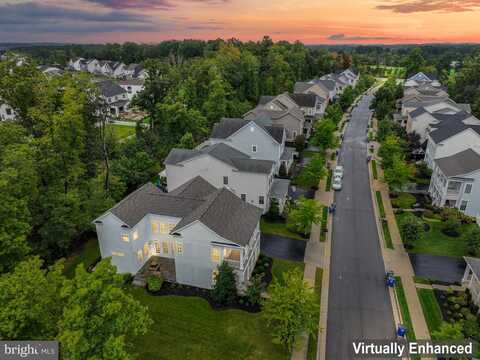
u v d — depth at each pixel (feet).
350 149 211.20
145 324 63.57
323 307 89.35
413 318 85.81
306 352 76.69
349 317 86.33
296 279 78.33
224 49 387.75
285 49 431.84
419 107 226.17
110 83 297.12
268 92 318.65
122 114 285.64
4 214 83.66
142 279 98.63
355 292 94.79
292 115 206.49
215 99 229.04
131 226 94.43
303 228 119.75
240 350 76.74
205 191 116.67
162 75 220.23
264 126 166.61
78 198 111.65
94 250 115.14
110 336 55.67
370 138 230.07
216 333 81.05
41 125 116.47
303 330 75.31
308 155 200.34
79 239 119.44
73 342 50.31
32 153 104.88
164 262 106.83
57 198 105.09
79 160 126.93
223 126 172.45
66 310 54.60
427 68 440.45
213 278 94.38
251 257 100.07
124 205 99.91
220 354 75.77
